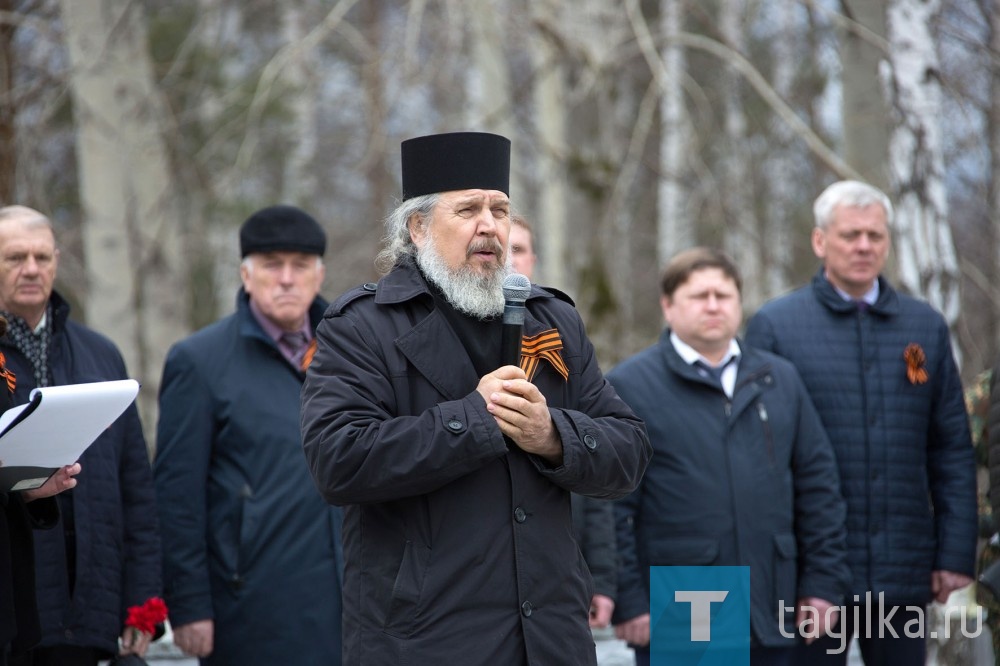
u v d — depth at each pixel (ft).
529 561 15.92
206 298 77.56
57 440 17.10
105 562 21.75
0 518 17.43
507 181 16.81
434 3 51.49
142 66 46.34
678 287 24.99
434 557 15.79
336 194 89.40
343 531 16.83
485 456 15.30
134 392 17.57
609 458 16.10
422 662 15.53
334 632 23.17
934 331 26.48
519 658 15.75
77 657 21.33
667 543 24.22
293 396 24.16
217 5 55.06
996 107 44.78
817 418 25.11
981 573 22.16
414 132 71.20
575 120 51.52
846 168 35.96
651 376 25.02
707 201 55.26
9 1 45.27
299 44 41.91
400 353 16.37
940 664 29.35
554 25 45.32
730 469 24.18
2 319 17.97
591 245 47.80
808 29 65.46
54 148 57.62
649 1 72.33
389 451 15.30
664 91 42.24
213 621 23.45
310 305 25.27
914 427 25.90
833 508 24.56
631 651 30.96
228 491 23.61
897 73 33.68
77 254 60.39
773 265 65.46
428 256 16.51
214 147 50.72
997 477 22.47
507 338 16.15
